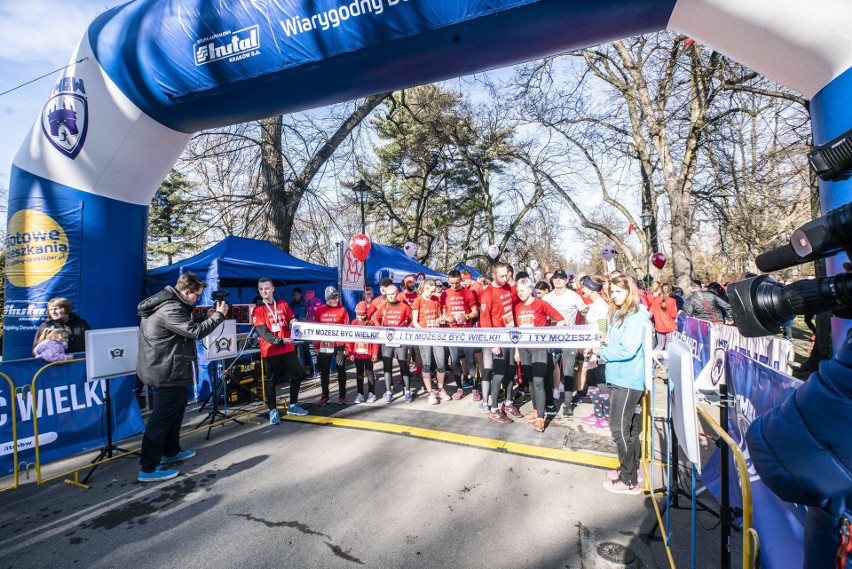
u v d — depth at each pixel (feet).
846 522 3.27
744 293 4.59
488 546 8.95
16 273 17.99
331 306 19.85
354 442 14.94
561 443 14.60
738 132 53.26
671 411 9.84
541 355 15.78
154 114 17.57
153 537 9.48
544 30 12.03
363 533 9.48
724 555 6.12
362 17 13.11
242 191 43.60
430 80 14.40
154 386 12.14
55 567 8.52
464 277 23.65
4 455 12.66
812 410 3.31
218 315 12.89
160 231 69.41
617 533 9.37
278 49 14.35
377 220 81.41
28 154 18.38
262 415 18.38
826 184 9.37
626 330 10.68
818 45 9.05
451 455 13.67
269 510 10.52
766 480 3.72
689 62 44.09
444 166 76.18
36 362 13.56
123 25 17.07
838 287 3.66
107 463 13.73
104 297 18.60
